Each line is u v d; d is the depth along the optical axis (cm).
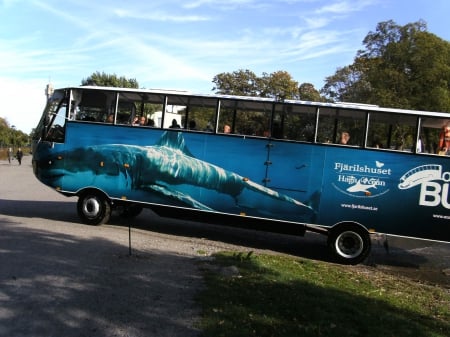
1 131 7794
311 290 759
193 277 782
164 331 539
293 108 1178
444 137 1110
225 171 1220
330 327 589
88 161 1316
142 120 1296
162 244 1093
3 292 638
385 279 991
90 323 551
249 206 1203
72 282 705
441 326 681
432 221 1110
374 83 4188
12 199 1888
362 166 1141
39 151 1359
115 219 1477
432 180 1110
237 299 666
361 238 1140
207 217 1246
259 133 1203
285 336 541
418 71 4234
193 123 1256
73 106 1338
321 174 1162
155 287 709
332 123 1163
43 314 569
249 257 972
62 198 1997
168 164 1263
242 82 4653
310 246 1346
